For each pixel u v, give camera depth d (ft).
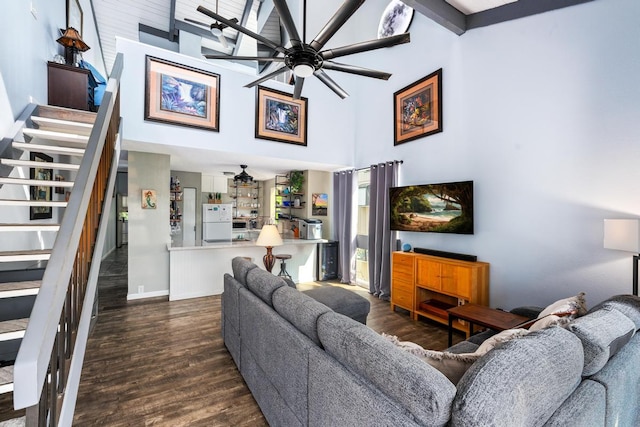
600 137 8.09
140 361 8.54
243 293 7.78
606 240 7.16
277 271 17.79
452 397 2.96
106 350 9.18
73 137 9.15
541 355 3.29
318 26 18.80
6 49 8.17
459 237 12.06
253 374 6.89
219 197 27.68
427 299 12.62
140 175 14.56
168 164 15.05
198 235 25.93
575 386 3.79
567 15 8.75
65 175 12.54
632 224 6.70
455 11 11.16
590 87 8.28
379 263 15.83
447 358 4.04
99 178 7.11
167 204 15.16
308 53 6.94
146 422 6.08
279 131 15.44
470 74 11.57
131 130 11.80
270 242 12.17
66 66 11.27
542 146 9.36
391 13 15.51
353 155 18.13
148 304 13.80
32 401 2.99
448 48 12.46
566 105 8.78
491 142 10.83
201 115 13.26
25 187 9.41
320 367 4.38
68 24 13.33
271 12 19.03
